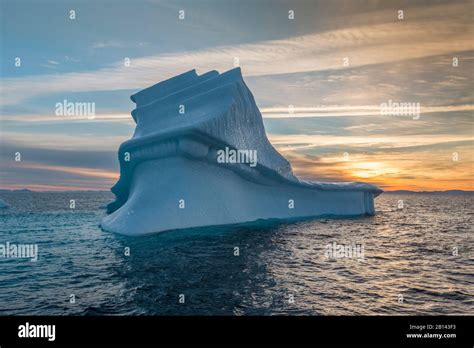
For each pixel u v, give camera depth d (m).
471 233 28.47
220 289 12.07
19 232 26.28
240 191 31.91
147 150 28.03
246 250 18.80
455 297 11.84
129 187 35.28
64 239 22.72
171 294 11.54
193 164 28.06
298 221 33.16
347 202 41.91
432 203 93.69
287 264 15.98
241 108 31.44
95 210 49.69
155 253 17.88
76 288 12.38
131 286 12.48
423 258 18.23
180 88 34.97
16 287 12.60
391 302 11.22
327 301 11.13
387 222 35.94
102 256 17.50
